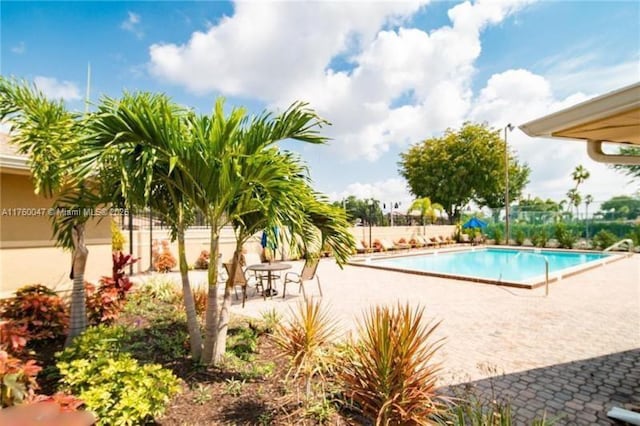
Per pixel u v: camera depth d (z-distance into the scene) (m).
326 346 3.76
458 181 33.09
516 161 35.53
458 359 4.81
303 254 4.71
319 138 4.11
